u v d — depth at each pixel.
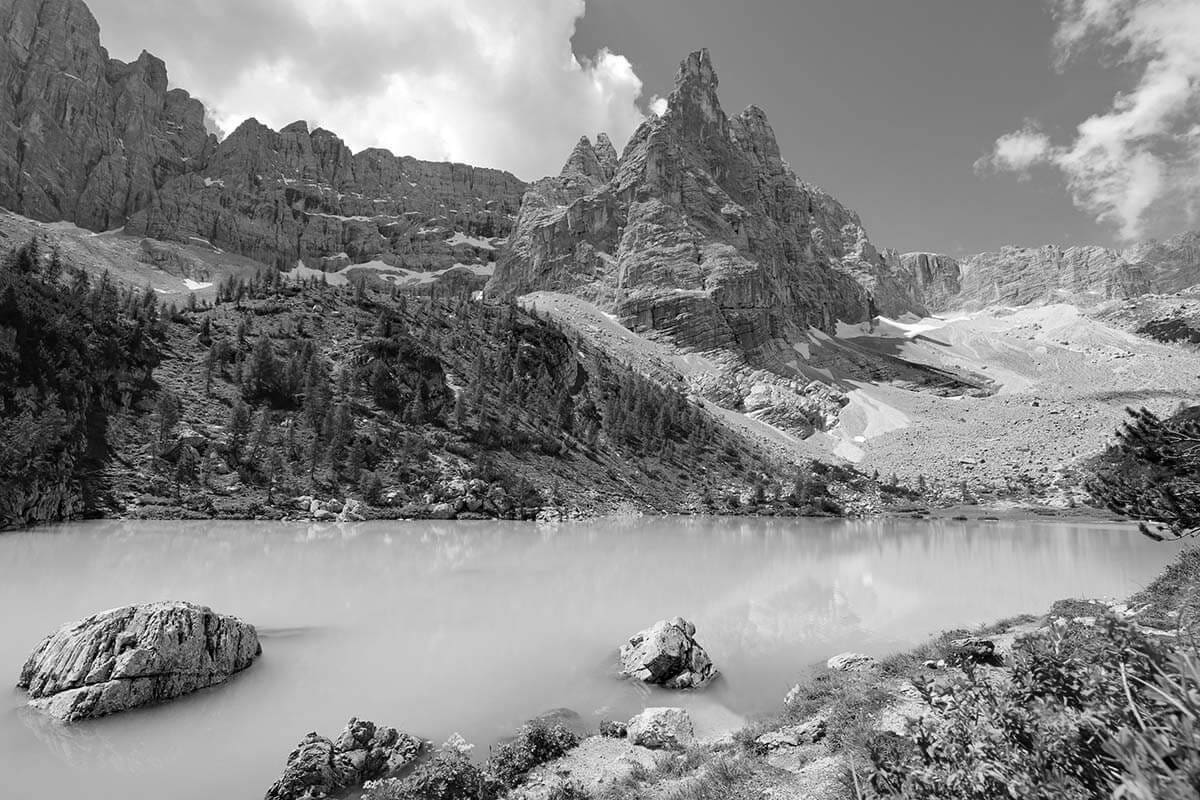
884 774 5.59
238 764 14.77
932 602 34.91
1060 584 40.19
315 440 76.00
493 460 87.81
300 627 25.95
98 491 56.78
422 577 37.00
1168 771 3.33
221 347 85.19
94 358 69.06
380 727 16.02
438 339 116.31
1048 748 4.47
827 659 24.84
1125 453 16.88
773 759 12.81
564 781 13.73
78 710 16.45
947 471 142.75
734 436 139.38
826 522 93.38
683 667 22.20
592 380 137.38
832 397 190.12
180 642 18.86
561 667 23.06
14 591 27.95
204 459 66.38
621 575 40.56
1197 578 20.88
